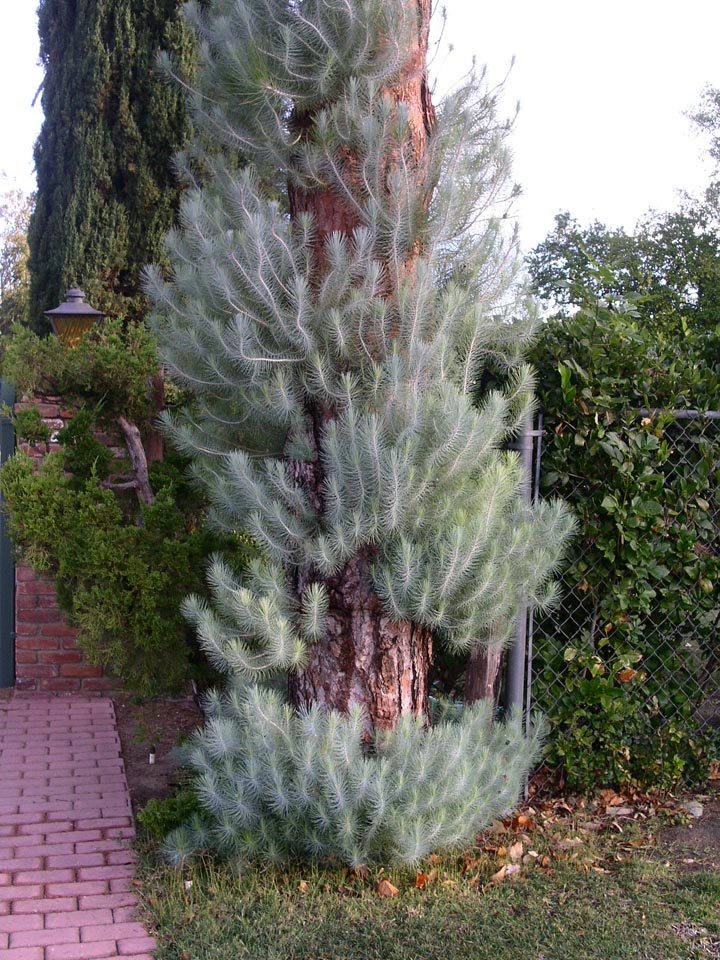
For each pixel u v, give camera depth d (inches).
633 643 176.6
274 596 137.6
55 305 416.2
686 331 189.9
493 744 151.8
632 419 171.6
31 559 188.9
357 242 139.6
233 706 148.3
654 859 151.6
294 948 121.1
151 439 236.7
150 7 392.8
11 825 162.6
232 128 148.4
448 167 142.6
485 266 148.9
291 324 136.1
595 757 173.6
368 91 137.6
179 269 155.9
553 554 152.3
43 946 122.3
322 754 129.3
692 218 799.1
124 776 189.0
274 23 139.4
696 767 183.2
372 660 146.3
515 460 144.1
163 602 178.1
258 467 157.0
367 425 128.8
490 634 150.5
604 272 181.8
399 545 136.9
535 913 131.1
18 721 225.1
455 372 145.6
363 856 137.9
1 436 245.3
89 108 396.5
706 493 181.2
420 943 122.5
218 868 143.2
